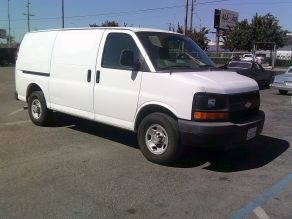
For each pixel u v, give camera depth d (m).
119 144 7.69
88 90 7.54
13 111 11.16
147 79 6.56
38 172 6.04
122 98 6.94
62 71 8.17
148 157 6.64
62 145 7.55
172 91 6.23
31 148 7.32
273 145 8.08
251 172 6.34
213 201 5.14
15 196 5.15
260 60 47.62
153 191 5.42
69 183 5.63
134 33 6.93
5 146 7.42
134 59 6.82
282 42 60.38
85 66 7.62
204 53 7.83
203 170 6.34
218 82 6.26
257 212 4.85
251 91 6.72
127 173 6.09
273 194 5.43
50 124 9.09
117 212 4.76
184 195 5.31
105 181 5.74
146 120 6.56
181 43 7.39
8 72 28.41
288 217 4.74
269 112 12.71
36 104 9.11
